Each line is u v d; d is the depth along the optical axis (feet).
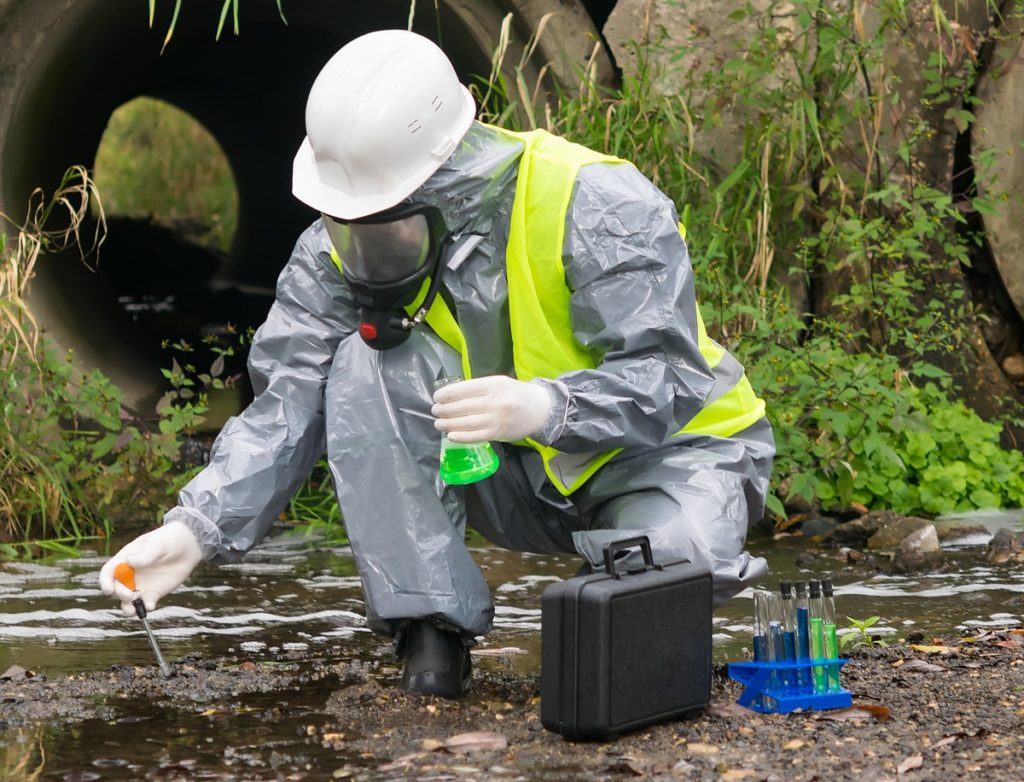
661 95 23.13
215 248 71.61
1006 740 9.74
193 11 32.78
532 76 24.84
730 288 22.26
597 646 9.74
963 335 24.20
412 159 10.48
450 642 11.48
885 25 22.88
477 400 10.03
